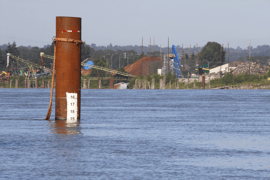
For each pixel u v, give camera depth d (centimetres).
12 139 7550
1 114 14038
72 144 7044
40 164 5447
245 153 6375
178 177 4881
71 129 9250
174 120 12150
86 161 5662
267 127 10156
